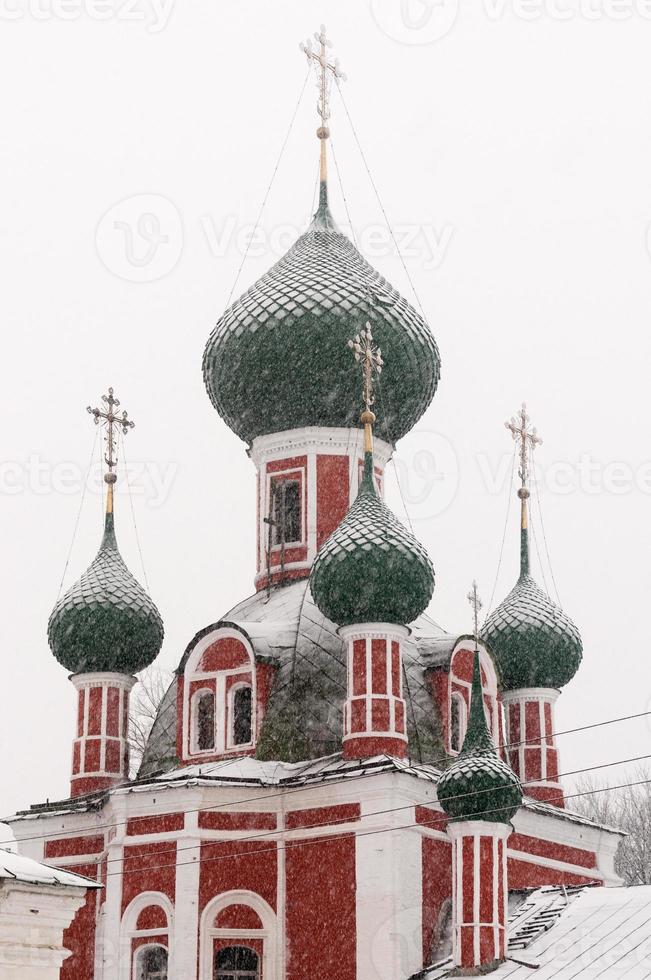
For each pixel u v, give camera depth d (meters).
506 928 37.22
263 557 49.03
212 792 41.03
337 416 48.81
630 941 35.75
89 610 48.16
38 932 25.94
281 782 41.62
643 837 72.94
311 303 48.75
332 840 40.50
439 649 45.38
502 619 49.75
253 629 44.50
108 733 47.56
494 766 37.78
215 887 40.38
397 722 41.66
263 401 49.16
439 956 40.03
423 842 40.66
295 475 48.88
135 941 40.59
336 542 42.81
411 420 50.59
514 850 44.19
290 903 40.66
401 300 50.22
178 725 44.72
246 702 44.50
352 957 39.34
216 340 50.34
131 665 48.56
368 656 42.00
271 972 40.12
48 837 45.25
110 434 51.72
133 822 41.50
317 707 43.28
